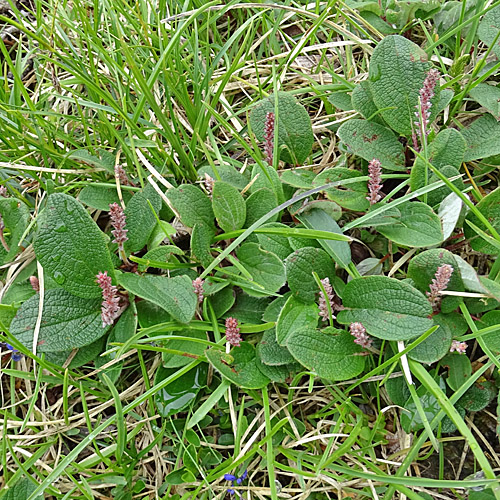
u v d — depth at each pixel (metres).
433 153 0.25
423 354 0.23
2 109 0.28
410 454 0.22
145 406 0.26
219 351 0.23
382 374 0.24
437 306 0.24
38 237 0.24
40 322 0.24
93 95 0.30
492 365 0.24
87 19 0.30
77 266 0.24
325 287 0.23
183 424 0.25
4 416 0.24
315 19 0.31
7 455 0.25
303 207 0.25
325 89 0.30
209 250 0.25
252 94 0.32
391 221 0.24
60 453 0.25
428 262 0.23
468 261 0.27
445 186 0.25
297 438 0.24
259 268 0.25
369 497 0.24
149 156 0.29
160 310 0.25
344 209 0.26
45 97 0.31
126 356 0.25
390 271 0.26
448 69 0.30
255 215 0.25
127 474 0.24
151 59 0.31
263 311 0.25
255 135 0.27
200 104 0.29
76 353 0.25
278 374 0.24
